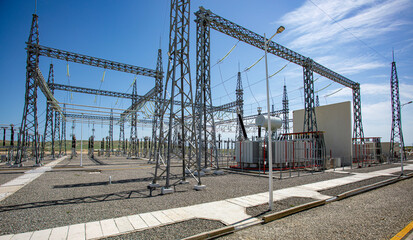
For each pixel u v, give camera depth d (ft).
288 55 88.07
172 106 38.60
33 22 77.41
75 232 19.81
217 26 69.67
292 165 77.20
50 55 78.84
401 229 22.02
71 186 42.06
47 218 23.48
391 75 123.54
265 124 76.02
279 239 19.54
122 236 19.10
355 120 121.60
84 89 113.50
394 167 83.30
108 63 89.61
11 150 102.12
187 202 30.35
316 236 20.21
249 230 21.63
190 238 18.83
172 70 40.04
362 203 32.40
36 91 78.38
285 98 166.71
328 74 106.42
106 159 132.67
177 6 40.78
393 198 35.73
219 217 24.30
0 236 18.81
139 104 125.18
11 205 28.58
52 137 122.62
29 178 51.96
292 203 30.12
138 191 37.60
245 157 75.10
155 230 20.45
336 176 57.57
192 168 69.10
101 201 30.76
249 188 40.45
